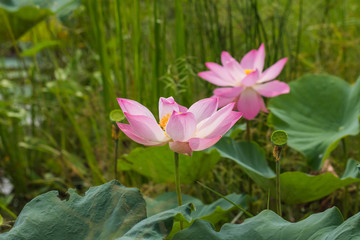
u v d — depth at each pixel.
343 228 1.32
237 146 1.86
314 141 1.94
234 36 2.46
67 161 2.40
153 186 2.00
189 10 2.39
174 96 2.15
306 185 1.70
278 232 1.38
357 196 1.92
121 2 2.25
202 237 1.38
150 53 2.36
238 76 1.90
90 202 1.45
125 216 1.42
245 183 2.05
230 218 1.90
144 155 1.81
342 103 2.03
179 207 1.43
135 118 1.41
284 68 2.19
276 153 1.50
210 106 1.49
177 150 1.43
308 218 1.41
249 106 1.90
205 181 2.08
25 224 1.42
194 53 2.33
